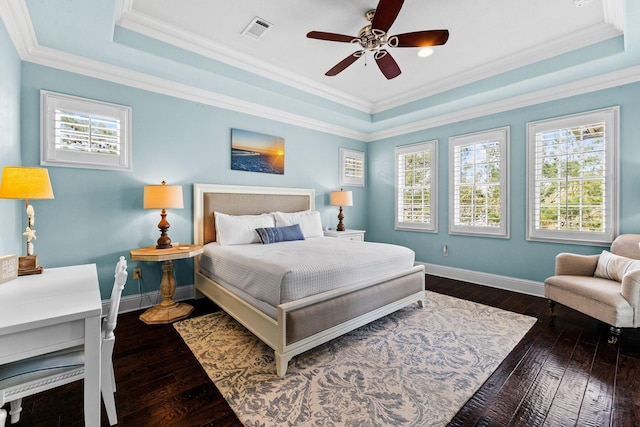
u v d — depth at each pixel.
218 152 3.62
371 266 2.60
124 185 2.96
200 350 2.19
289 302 1.94
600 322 2.69
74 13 2.04
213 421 1.48
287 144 4.33
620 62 2.70
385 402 1.62
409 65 3.27
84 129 2.73
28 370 1.19
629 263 2.47
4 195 1.65
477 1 2.21
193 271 3.44
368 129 5.11
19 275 1.66
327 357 2.10
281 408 1.57
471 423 1.46
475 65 3.28
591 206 3.12
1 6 1.84
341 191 4.63
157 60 2.69
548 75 2.96
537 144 3.48
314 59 3.16
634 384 1.76
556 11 2.33
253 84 3.26
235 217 3.46
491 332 2.50
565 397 1.65
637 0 1.93
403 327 2.61
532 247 3.56
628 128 2.90
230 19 2.46
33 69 2.48
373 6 2.28
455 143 4.24
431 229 4.56
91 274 1.71
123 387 1.75
